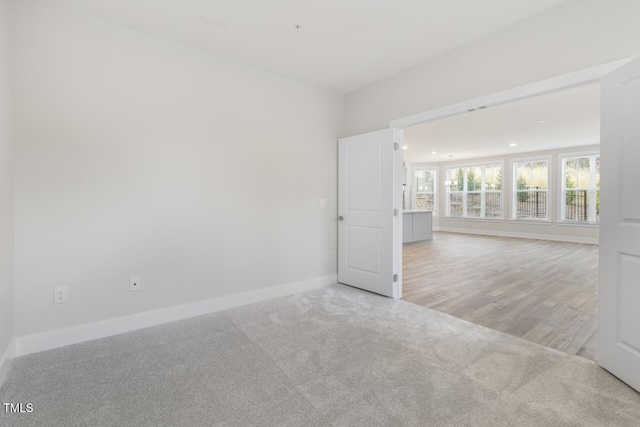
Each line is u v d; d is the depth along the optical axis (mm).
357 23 2584
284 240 3674
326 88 4016
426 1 2305
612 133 1954
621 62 2045
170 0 2277
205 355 2283
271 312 3131
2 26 2035
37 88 2279
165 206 2850
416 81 3328
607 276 2016
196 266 3041
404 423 1593
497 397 1797
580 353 2311
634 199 1819
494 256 6254
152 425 1586
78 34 2424
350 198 3984
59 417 1634
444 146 8133
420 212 8648
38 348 2320
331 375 2025
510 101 2650
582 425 1569
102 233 2555
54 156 2350
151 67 2752
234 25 2611
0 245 1954
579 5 2229
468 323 2865
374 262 3729
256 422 1607
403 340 2520
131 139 2666
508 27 2607
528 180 9266
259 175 3449
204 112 3051
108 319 2600
